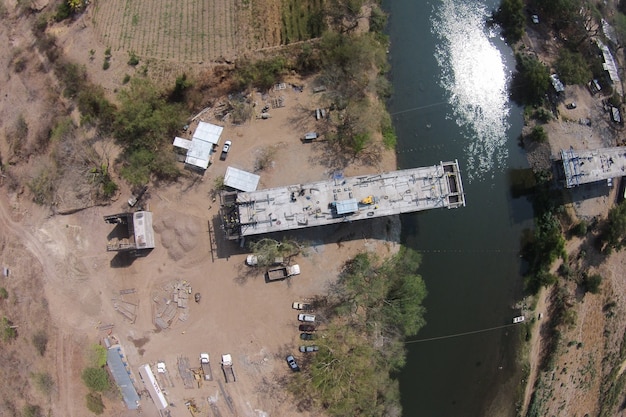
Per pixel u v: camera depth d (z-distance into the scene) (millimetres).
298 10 86688
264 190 78875
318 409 81375
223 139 85312
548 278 86750
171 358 82500
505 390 88000
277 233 82938
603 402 95000
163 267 83500
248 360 82000
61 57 87750
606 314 92250
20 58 91938
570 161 86875
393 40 92062
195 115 85750
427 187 79438
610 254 92625
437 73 91875
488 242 88562
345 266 83562
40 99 89000
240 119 85438
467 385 86875
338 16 87812
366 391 79500
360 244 84375
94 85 85125
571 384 91500
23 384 86375
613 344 93375
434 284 86625
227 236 78875
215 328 82500
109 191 84125
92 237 85000
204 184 84438
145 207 84250
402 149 88438
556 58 95125
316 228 83688
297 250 82688
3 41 94062
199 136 83500
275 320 82438
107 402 83188
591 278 88812
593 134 93750
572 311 89188
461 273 87438
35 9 93000
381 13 90625
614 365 94500
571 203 91188
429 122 89938
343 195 78750
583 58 94688
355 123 84312
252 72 84812
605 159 88125
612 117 95000
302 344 81938
